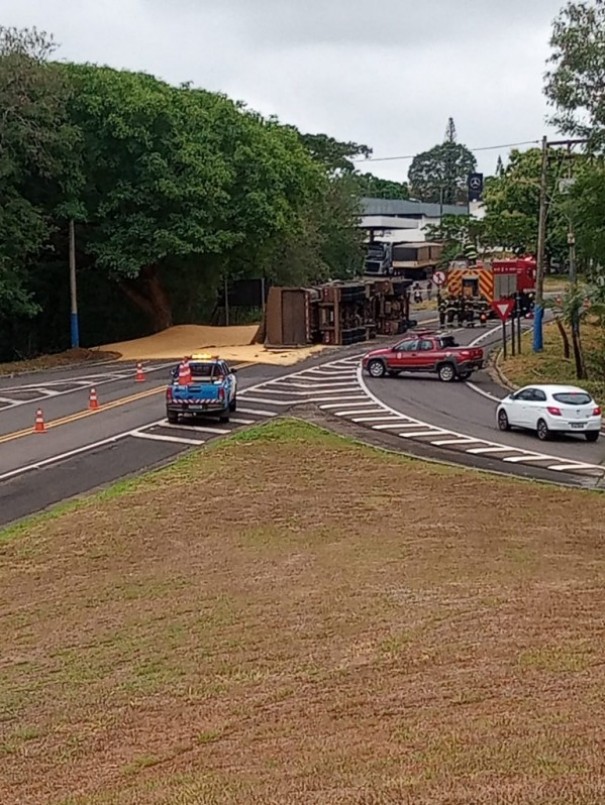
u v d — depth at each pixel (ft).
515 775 25.49
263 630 45.55
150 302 221.05
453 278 229.45
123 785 29.32
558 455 97.50
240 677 39.37
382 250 329.72
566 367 155.12
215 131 196.13
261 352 180.04
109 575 58.70
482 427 112.57
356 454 95.14
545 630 41.93
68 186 180.96
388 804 24.31
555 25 147.13
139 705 37.32
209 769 29.55
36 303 196.75
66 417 118.42
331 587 52.65
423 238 391.04
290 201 212.23
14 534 69.10
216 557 61.26
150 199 186.60
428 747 28.63
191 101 194.39
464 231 325.42
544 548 61.16
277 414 119.44
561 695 32.96
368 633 43.60
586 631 41.60
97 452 98.99
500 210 293.23
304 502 75.87
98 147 184.85
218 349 185.47
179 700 37.40
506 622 43.55
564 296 164.66
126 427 112.06
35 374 160.45
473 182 396.57
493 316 230.89
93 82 184.24
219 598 52.06
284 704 35.37
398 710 33.12
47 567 61.21
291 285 252.21
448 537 64.54
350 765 27.91
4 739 35.04
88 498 79.56
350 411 121.70
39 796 29.32
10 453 98.12
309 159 223.92
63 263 207.72
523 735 28.86
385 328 206.18
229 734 32.91
